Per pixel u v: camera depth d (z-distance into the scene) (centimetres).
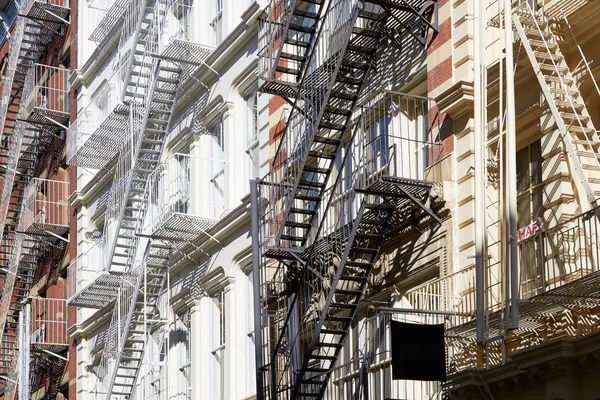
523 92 2477
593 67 2319
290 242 3269
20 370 5231
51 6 5700
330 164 3011
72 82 5541
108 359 4303
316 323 2928
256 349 3075
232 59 3872
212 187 3969
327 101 2861
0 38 7038
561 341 2083
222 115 3934
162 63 4150
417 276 2702
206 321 3878
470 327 2338
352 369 2906
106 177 4919
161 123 4219
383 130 2931
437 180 2675
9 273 5597
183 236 3884
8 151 6059
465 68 2633
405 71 2872
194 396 3822
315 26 3166
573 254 2252
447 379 2378
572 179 2316
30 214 5397
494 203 2527
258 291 3094
